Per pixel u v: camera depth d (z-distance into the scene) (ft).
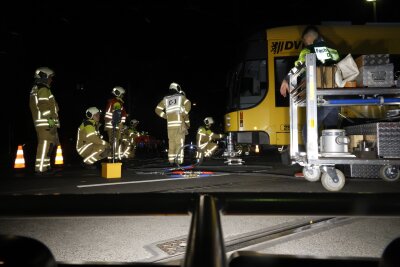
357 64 16.34
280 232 9.32
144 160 41.29
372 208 2.15
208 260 1.49
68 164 36.42
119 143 33.24
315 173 17.92
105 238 9.08
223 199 2.20
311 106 15.14
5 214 2.19
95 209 2.23
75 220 11.03
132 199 2.28
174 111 28.22
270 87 32.19
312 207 2.18
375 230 9.57
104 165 21.91
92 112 28.35
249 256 2.42
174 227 10.14
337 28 32.48
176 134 28.32
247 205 2.19
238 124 33.14
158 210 2.23
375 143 16.69
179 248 8.13
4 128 69.62
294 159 19.27
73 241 8.84
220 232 1.76
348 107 23.65
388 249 1.95
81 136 28.02
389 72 15.25
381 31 32.65
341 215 2.17
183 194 2.32
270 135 32.14
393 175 17.10
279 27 33.12
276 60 32.40
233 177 20.86
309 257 2.41
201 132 40.98
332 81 15.56
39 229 10.04
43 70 24.80
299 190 15.67
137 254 7.79
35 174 24.30
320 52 16.19
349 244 8.39
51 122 24.64
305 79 15.85
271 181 18.69
